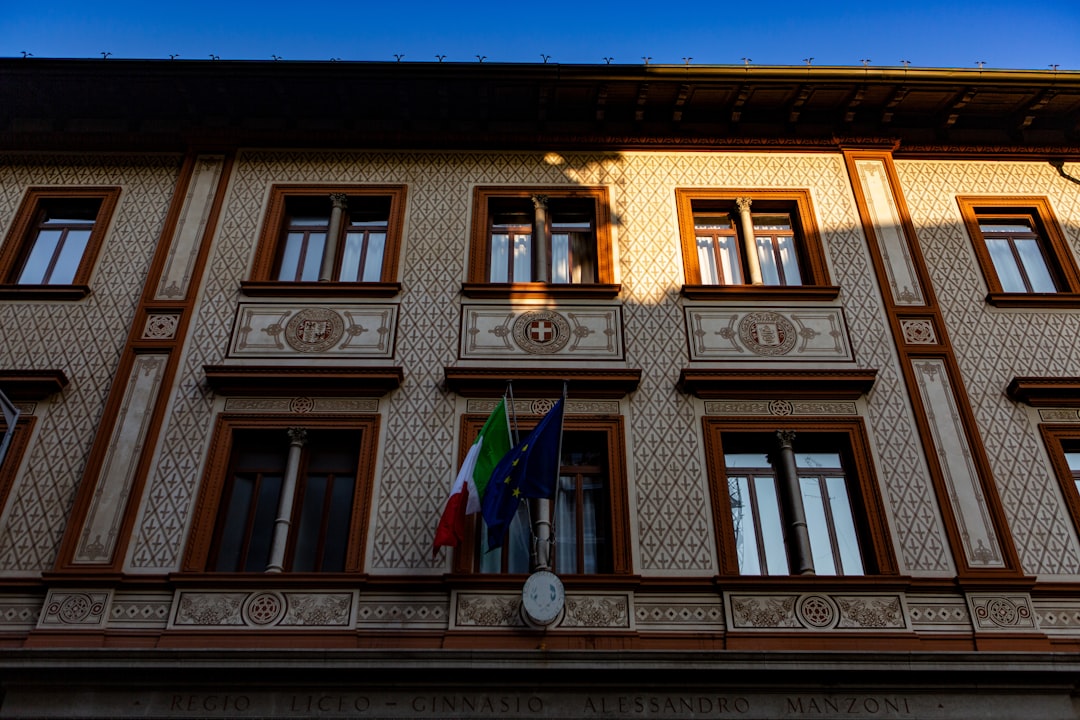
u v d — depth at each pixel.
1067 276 12.70
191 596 9.50
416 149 13.82
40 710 8.66
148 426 10.73
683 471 10.60
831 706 8.82
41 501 10.23
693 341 11.73
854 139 13.85
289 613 9.42
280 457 10.92
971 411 11.08
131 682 8.80
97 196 13.21
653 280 12.37
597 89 13.52
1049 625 9.52
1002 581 9.69
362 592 9.61
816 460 11.05
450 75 13.30
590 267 13.02
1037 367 11.56
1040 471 10.66
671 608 9.57
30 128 13.84
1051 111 13.98
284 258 12.92
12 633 9.30
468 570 9.85
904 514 10.30
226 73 13.29
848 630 9.41
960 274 12.53
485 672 8.80
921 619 9.52
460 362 11.49
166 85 13.47
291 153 13.73
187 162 13.45
